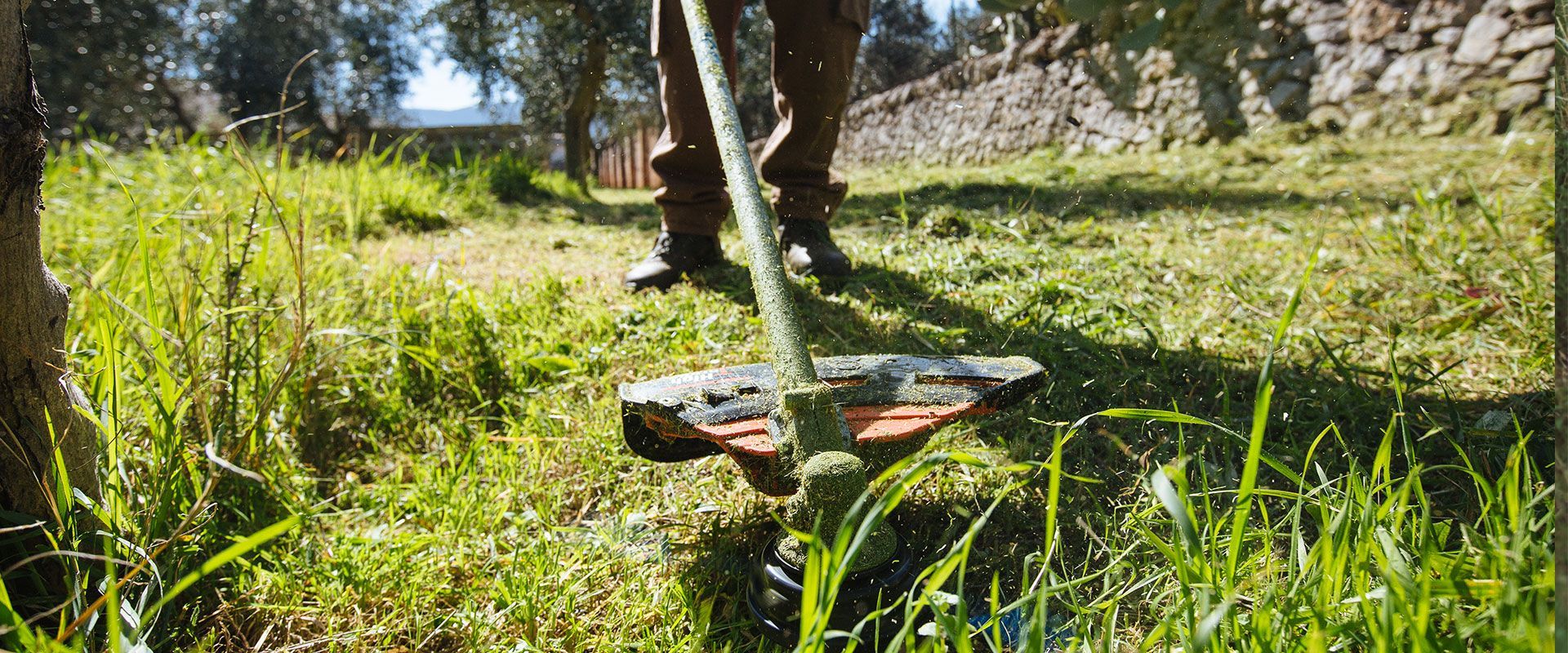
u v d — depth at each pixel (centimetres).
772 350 141
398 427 222
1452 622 95
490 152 1211
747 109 1744
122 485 152
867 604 117
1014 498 162
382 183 498
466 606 141
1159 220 388
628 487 181
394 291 263
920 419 138
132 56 1311
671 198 302
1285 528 142
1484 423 173
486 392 234
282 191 441
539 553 155
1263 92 824
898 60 1587
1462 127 645
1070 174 582
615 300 291
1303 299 266
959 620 92
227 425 178
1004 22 1183
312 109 1745
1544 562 94
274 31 1700
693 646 128
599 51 934
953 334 234
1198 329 243
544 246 411
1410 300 259
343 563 153
